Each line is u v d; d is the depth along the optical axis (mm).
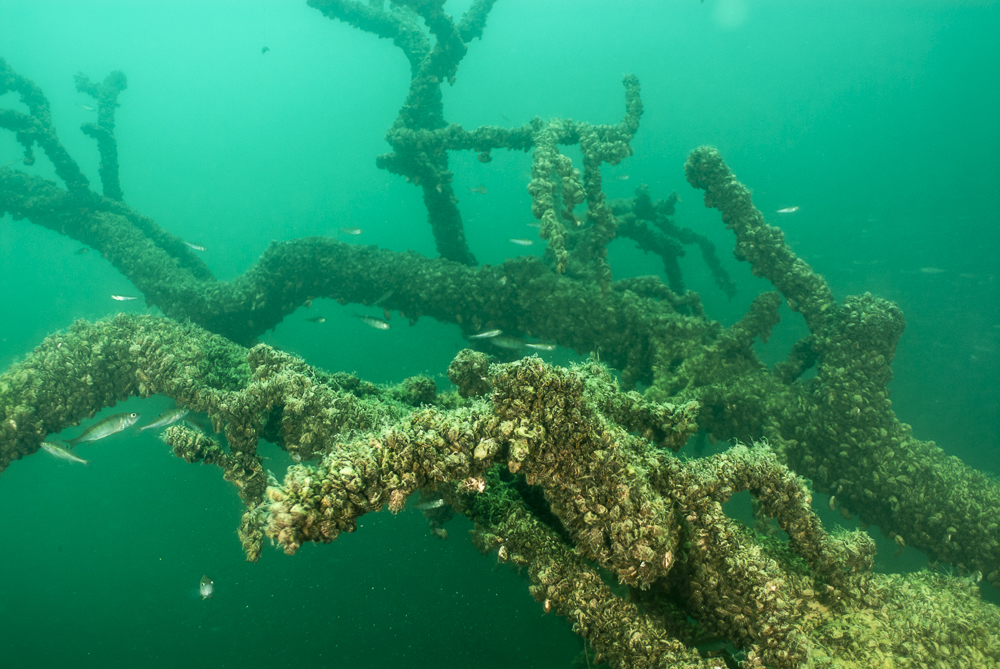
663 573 5164
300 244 16516
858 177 54125
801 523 6109
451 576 13344
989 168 48562
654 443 6758
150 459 17875
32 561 15047
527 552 5926
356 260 16281
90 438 7750
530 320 14562
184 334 10383
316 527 3928
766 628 5195
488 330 15359
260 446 16531
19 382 9039
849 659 5664
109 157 19109
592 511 5102
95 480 17391
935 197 42625
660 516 5129
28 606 13719
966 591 6766
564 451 5043
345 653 11797
